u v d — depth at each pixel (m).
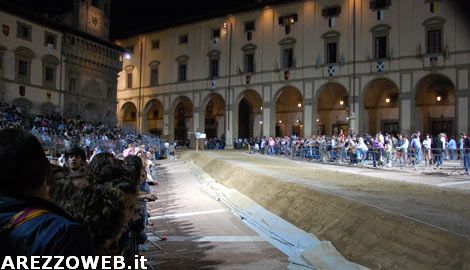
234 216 15.05
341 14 47.75
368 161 30.42
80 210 2.96
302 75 49.84
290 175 18.89
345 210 10.85
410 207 10.70
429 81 44.28
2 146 2.18
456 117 40.62
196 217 14.89
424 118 45.94
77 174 4.60
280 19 51.97
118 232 3.07
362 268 8.08
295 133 55.69
